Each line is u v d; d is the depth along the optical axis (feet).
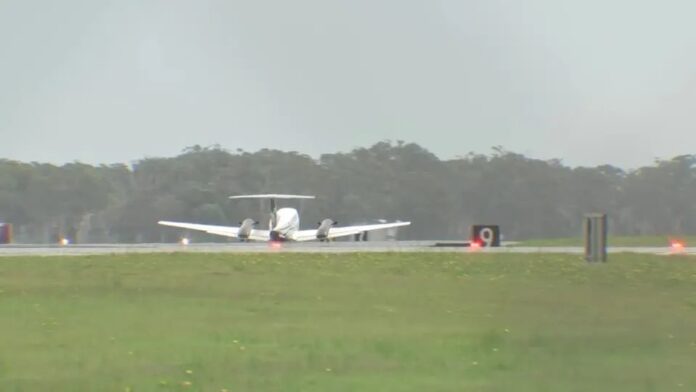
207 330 271.28
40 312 307.99
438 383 197.77
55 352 232.73
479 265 511.81
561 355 228.84
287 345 244.42
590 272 473.67
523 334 260.42
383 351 234.17
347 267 490.90
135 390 191.01
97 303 334.24
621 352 232.94
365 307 326.03
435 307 326.44
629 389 194.49
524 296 362.12
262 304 334.44
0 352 232.32
